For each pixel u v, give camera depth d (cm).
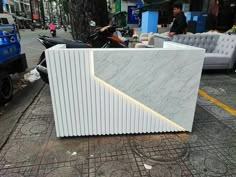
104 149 220
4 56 350
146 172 188
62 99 214
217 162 201
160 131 246
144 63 206
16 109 321
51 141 233
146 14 1038
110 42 418
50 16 6719
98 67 202
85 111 223
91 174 185
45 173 186
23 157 207
